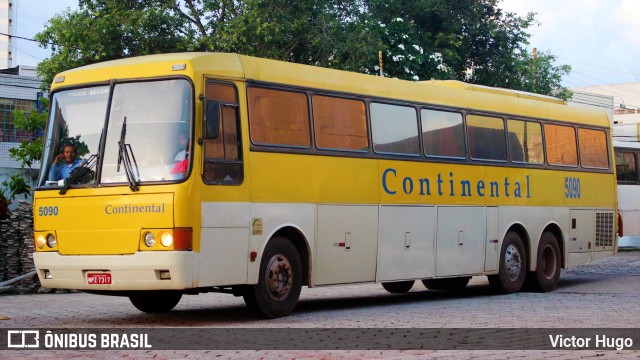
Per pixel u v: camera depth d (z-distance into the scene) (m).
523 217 18.89
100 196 12.46
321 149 14.23
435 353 9.50
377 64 36.38
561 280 22.66
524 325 12.25
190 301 17.56
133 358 9.48
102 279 12.37
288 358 9.29
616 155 35.38
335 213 14.41
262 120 13.29
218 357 9.45
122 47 32.75
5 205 20.58
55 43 33.66
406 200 15.91
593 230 21.19
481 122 18.05
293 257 13.67
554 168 19.92
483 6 43.28
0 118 40.25
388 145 15.65
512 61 43.44
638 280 22.14
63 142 13.05
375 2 39.25
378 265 15.28
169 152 12.21
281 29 32.25
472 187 17.56
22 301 17.48
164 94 12.43
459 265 17.17
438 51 40.31
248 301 13.22
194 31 33.44
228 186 12.59
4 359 9.49
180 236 11.94
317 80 14.36
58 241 12.80
